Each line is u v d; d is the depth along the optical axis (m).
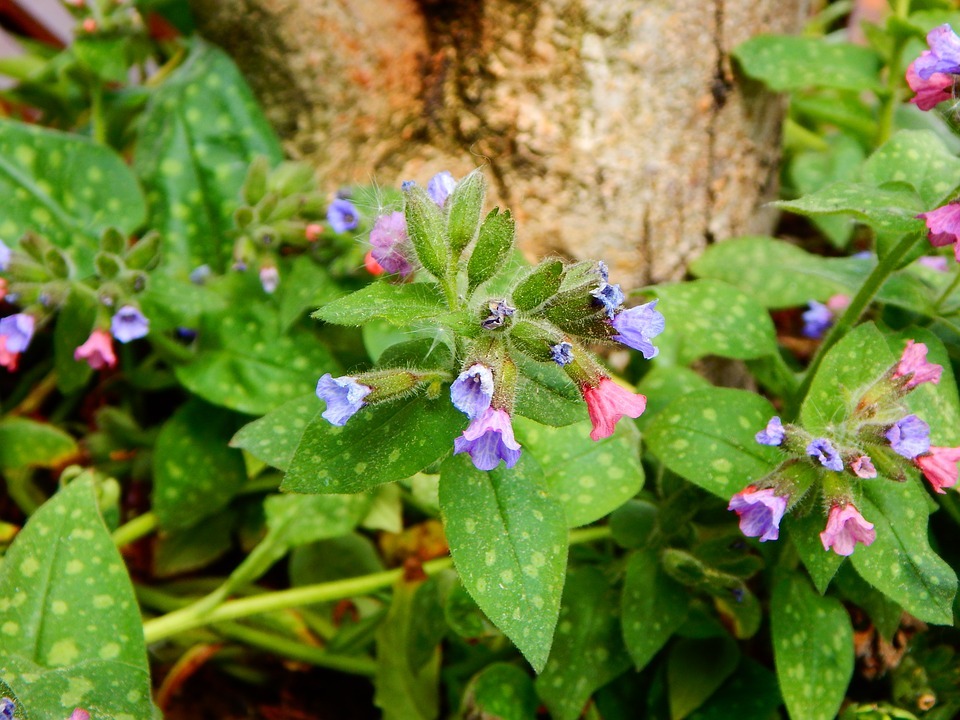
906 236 0.24
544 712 0.27
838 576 0.25
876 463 0.22
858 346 0.23
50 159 0.31
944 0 0.34
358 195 0.28
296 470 0.21
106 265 0.27
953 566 0.26
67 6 0.32
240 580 0.27
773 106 0.33
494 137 0.31
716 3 0.30
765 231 0.35
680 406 0.24
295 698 0.29
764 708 0.26
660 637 0.25
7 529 0.29
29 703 0.22
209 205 0.32
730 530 0.27
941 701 0.27
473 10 0.30
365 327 0.27
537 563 0.21
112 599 0.23
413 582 0.28
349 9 0.31
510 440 0.19
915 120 0.36
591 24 0.29
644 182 0.31
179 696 0.29
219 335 0.29
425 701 0.27
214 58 0.33
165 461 0.29
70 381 0.29
